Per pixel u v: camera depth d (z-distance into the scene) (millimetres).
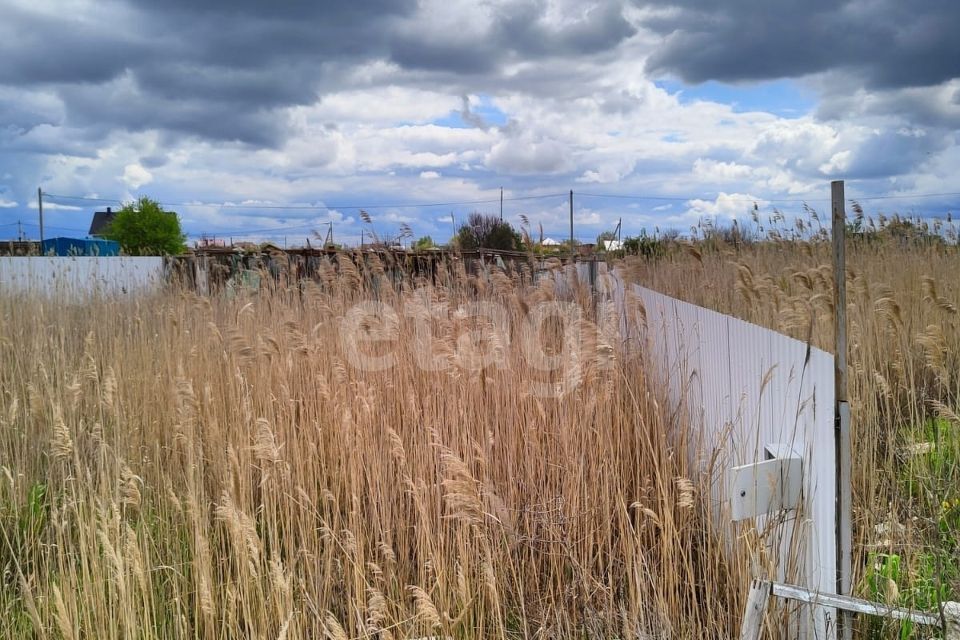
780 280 7258
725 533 3754
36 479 5215
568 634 3604
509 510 4547
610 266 9938
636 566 3611
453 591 3898
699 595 3893
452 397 5465
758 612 2623
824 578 2740
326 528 4066
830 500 2680
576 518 4340
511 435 5125
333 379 5797
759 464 2918
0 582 4160
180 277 11359
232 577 4195
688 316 5445
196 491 4430
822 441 2752
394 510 4738
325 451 5508
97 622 3449
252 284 10180
